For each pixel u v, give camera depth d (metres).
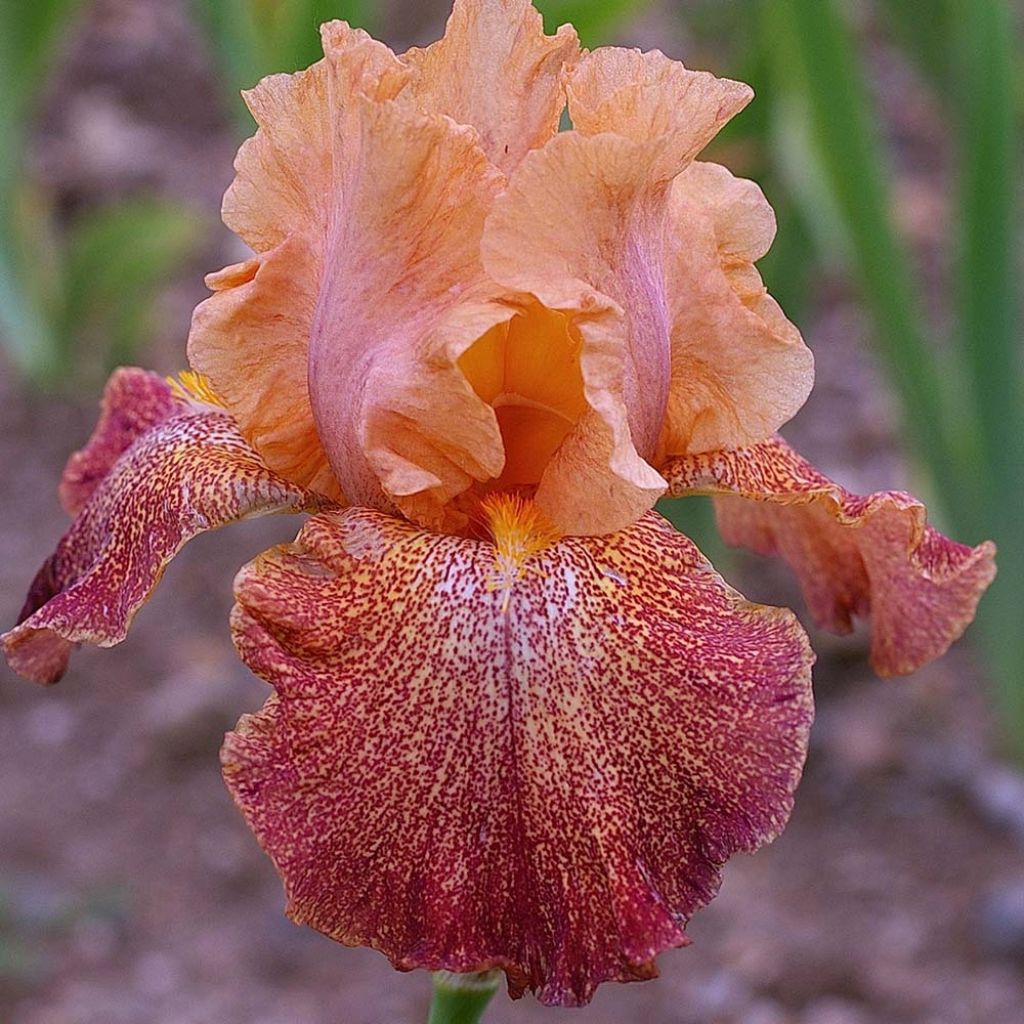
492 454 0.37
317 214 0.39
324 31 0.39
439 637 0.36
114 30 1.24
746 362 0.40
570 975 0.35
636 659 0.36
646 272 0.38
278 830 0.35
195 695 0.75
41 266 0.94
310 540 0.37
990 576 0.43
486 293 0.37
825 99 0.58
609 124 0.38
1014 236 0.61
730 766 0.36
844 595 0.44
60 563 0.42
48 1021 0.61
